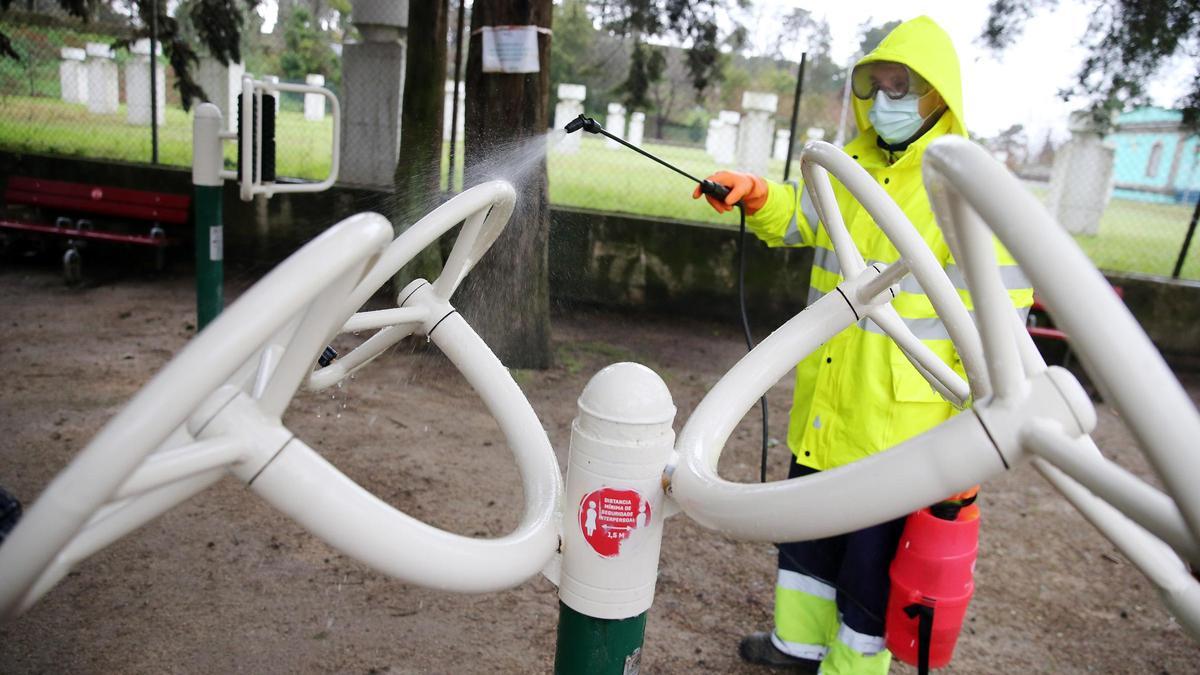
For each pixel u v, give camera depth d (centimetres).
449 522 328
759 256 691
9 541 73
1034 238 69
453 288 141
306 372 91
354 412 434
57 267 700
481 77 474
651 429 116
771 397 531
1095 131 934
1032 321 596
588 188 893
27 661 232
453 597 281
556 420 444
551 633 266
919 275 117
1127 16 644
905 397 212
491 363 140
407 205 538
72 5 778
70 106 1228
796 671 255
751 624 280
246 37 1330
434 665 246
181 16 1016
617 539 118
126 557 286
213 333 76
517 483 367
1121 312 67
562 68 1184
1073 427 84
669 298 707
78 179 755
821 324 138
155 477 81
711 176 225
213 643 247
